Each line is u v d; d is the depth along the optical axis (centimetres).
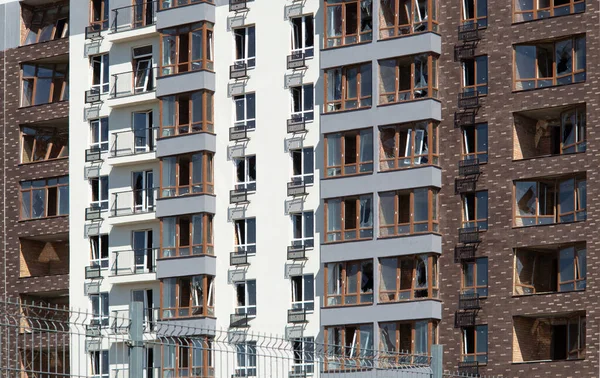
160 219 12106
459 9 11019
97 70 12850
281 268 11606
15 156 13288
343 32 11369
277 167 11744
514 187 10631
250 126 11900
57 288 12825
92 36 12825
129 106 12600
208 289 11881
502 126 10731
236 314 11725
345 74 11344
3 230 13238
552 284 10594
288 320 11469
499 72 10788
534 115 10762
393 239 10931
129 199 12481
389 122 11062
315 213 11525
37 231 13025
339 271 11188
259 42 11938
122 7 12631
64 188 12988
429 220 10831
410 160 10962
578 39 10512
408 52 11038
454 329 10706
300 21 11775
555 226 10388
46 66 13325
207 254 11881
